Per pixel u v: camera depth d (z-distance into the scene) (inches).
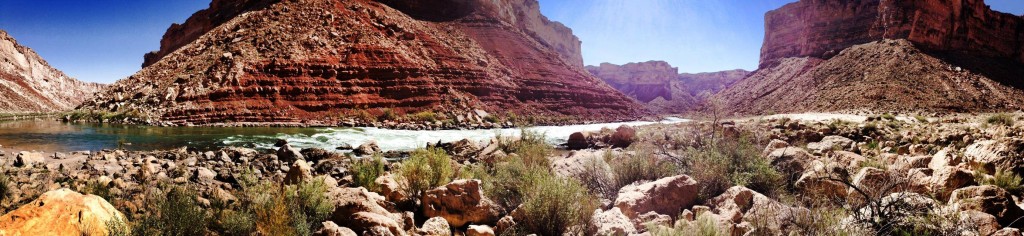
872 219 161.3
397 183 259.3
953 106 1753.2
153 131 944.3
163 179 321.7
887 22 2711.6
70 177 328.8
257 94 1332.4
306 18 1817.2
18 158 399.9
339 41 1712.6
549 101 2214.6
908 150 476.4
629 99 3036.4
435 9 2839.6
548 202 196.9
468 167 370.6
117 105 1258.6
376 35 1883.6
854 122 969.5
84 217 152.8
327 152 595.8
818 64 2829.7
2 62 2723.9
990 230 154.1
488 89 1920.5
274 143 775.7
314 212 201.6
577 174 301.9
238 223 180.2
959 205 176.7
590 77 2987.2
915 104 1779.0
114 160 451.8
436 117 1523.1
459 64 1994.3
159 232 161.2
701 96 5905.5
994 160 289.4
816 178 237.8
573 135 798.5
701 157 283.6
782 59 3548.2
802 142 541.0
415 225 206.5
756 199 206.2
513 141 620.1
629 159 291.4
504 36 2780.5
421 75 1737.2
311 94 1418.6
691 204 225.0
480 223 213.2
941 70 2171.5
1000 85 2137.1
